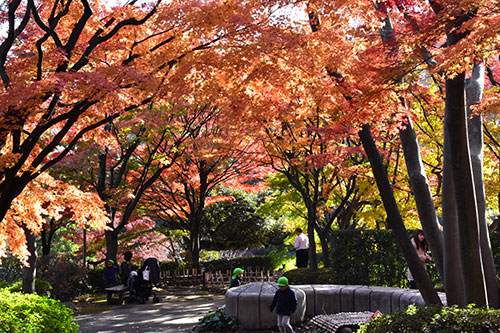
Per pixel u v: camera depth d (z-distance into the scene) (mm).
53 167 16453
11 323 6426
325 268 16812
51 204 9789
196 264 25812
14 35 7637
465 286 6398
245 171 24078
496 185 13820
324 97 7312
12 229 9172
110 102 7395
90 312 15359
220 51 7090
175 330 11477
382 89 6645
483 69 8336
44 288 16812
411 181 8125
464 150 6188
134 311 15320
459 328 5125
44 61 7770
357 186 17812
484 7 5797
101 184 19562
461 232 6336
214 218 31047
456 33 6156
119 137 18344
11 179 7293
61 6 8477
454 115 6125
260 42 6605
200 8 6879
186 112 17828
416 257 7375
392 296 10281
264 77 6918
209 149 14961
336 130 8273
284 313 9773
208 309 15297
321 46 6750
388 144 15898
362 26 7348
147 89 7035
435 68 5887
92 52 8180
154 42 8258
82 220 10070
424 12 7355
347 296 11305
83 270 19844
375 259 14211
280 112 8539
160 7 7859
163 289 23438
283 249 28891
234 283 13445
